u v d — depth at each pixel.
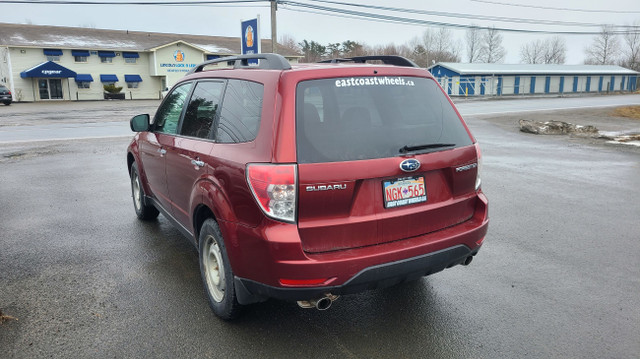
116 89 47.28
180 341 3.21
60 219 6.03
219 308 3.44
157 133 4.82
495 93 51.22
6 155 11.14
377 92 3.19
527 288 4.05
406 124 3.19
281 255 2.77
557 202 6.98
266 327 3.40
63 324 3.42
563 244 5.15
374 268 2.91
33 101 44.00
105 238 5.28
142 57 49.34
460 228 3.35
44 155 11.13
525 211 6.50
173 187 4.31
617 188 7.91
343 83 3.10
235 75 3.54
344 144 2.92
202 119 3.83
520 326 3.43
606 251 4.93
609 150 12.22
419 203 3.16
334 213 2.87
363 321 3.49
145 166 5.21
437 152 3.21
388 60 4.19
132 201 6.95
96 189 7.71
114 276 4.26
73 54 45.34
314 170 2.78
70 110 29.55
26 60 43.59
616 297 3.88
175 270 4.40
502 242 5.22
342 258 2.83
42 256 4.74
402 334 3.31
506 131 16.64
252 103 3.16
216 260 3.47
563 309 3.68
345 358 3.03
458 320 3.51
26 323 3.44
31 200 7.00
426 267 3.13
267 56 3.29
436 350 3.12
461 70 48.22
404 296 3.90
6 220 5.99
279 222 2.78
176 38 56.28
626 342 3.22
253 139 2.99
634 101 38.38
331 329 3.38
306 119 2.89
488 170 9.56
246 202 2.92
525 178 8.75
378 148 3.00
